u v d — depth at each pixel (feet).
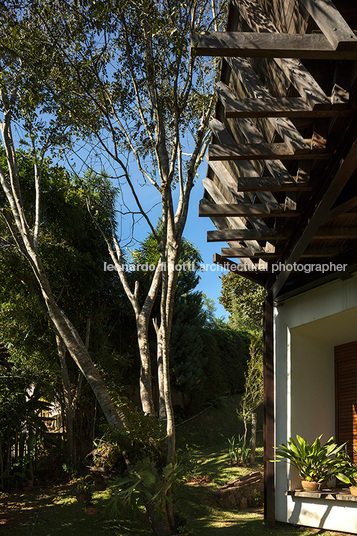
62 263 32.78
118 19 17.92
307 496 19.13
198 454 36.06
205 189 19.07
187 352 43.24
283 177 12.13
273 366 22.21
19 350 30.53
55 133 22.66
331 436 21.80
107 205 31.89
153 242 40.60
